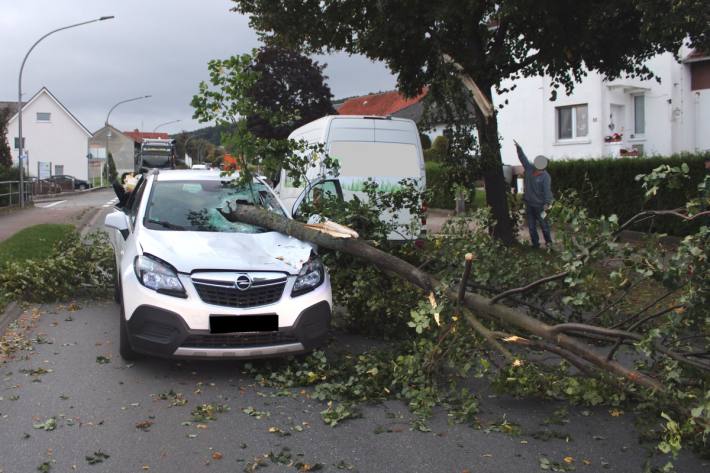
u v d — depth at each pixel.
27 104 76.25
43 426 4.57
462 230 6.59
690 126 22.19
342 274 6.76
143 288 5.55
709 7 8.77
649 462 4.13
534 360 5.32
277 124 7.50
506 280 5.93
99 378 5.65
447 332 5.23
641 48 12.26
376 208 7.45
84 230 18.69
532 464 4.14
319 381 5.59
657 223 15.30
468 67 11.95
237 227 6.76
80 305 8.66
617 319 5.66
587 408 5.21
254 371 5.79
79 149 78.19
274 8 12.40
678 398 3.94
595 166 17.25
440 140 34.38
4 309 7.90
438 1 11.03
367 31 12.51
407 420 4.87
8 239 14.38
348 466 4.07
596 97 23.30
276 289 5.66
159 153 48.47
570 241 4.80
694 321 4.32
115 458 4.11
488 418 4.96
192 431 4.56
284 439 4.46
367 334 7.23
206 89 6.98
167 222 6.70
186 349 5.41
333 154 11.06
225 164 7.29
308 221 7.29
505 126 26.53
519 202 13.41
